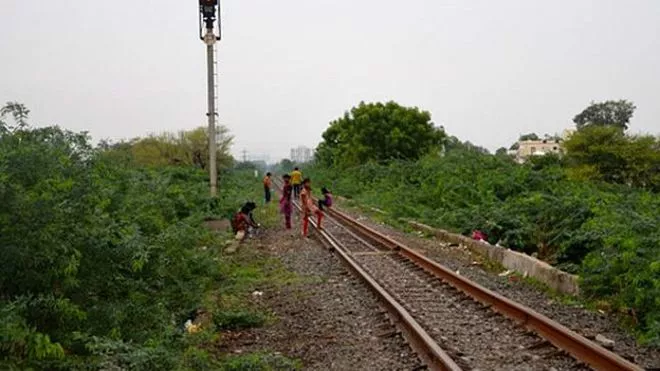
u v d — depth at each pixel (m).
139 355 6.85
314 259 16.00
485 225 18.73
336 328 9.28
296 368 7.44
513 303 9.27
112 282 9.02
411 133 58.62
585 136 33.09
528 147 83.00
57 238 7.67
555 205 17.47
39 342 6.46
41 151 8.82
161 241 11.40
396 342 8.27
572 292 11.28
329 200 28.77
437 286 12.09
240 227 21.36
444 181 27.33
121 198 12.20
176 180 31.19
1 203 7.32
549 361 7.31
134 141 50.09
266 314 10.32
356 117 62.06
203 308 10.51
